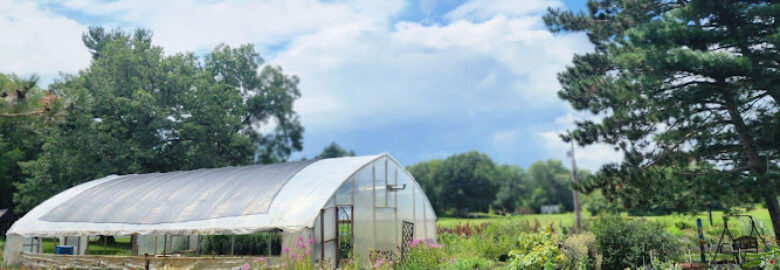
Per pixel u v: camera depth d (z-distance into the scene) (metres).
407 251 16.33
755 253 14.05
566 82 24.09
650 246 14.69
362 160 19.27
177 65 38.91
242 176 19.98
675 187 16.30
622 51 18.66
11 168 40.75
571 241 14.73
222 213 17.25
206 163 36.91
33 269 19.31
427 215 23.11
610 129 17.97
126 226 18.56
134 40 41.22
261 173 19.83
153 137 35.81
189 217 17.72
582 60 23.97
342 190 17.28
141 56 37.16
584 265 13.35
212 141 38.28
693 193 16.03
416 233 21.73
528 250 14.65
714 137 17.06
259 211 16.66
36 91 11.69
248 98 45.47
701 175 16.47
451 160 97.12
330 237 16.23
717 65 14.35
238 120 39.28
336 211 16.77
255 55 46.16
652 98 16.84
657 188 16.45
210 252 18.00
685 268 14.04
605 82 18.83
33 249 22.17
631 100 17.62
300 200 16.59
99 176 32.44
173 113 37.16
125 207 19.78
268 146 49.72
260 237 17.30
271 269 15.26
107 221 19.27
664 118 16.22
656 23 16.30
